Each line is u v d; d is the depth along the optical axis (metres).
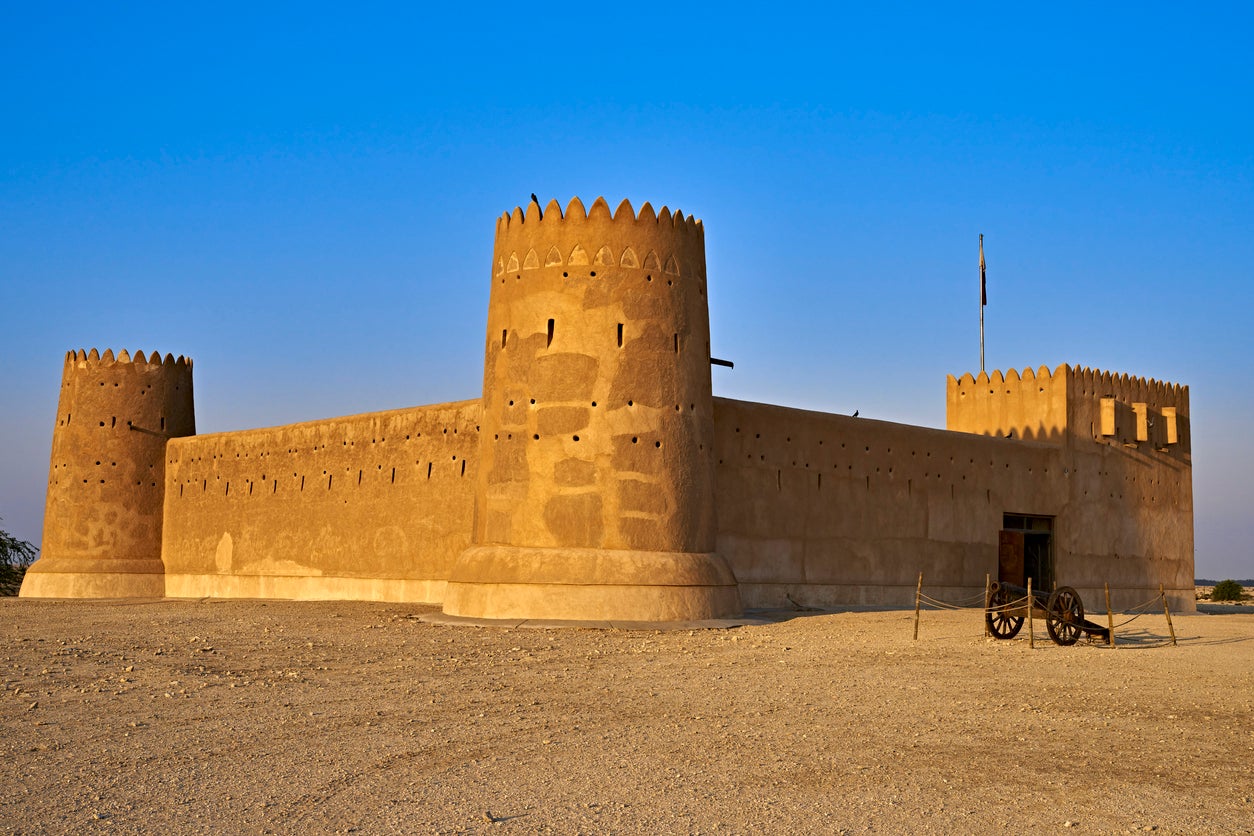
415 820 8.17
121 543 36.16
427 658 16.23
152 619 22.34
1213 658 16.77
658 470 22.05
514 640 18.58
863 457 28.70
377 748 10.34
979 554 30.75
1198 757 10.28
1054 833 8.05
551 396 22.23
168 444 37.22
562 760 9.92
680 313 22.86
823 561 27.61
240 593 33.69
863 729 11.30
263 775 9.38
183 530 36.12
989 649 17.48
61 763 9.74
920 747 10.53
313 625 21.03
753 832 7.97
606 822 8.16
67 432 36.50
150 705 12.34
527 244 23.03
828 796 8.88
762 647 17.69
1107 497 33.91
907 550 29.25
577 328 22.31
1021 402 33.72
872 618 22.92
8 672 14.47
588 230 22.62
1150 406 35.53
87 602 31.16
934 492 29.98
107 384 36.59
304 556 31.91
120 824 8.02
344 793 8.86
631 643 18.22
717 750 10.33
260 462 33.75
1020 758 10.16
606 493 21.81
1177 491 36.19
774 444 27.06
